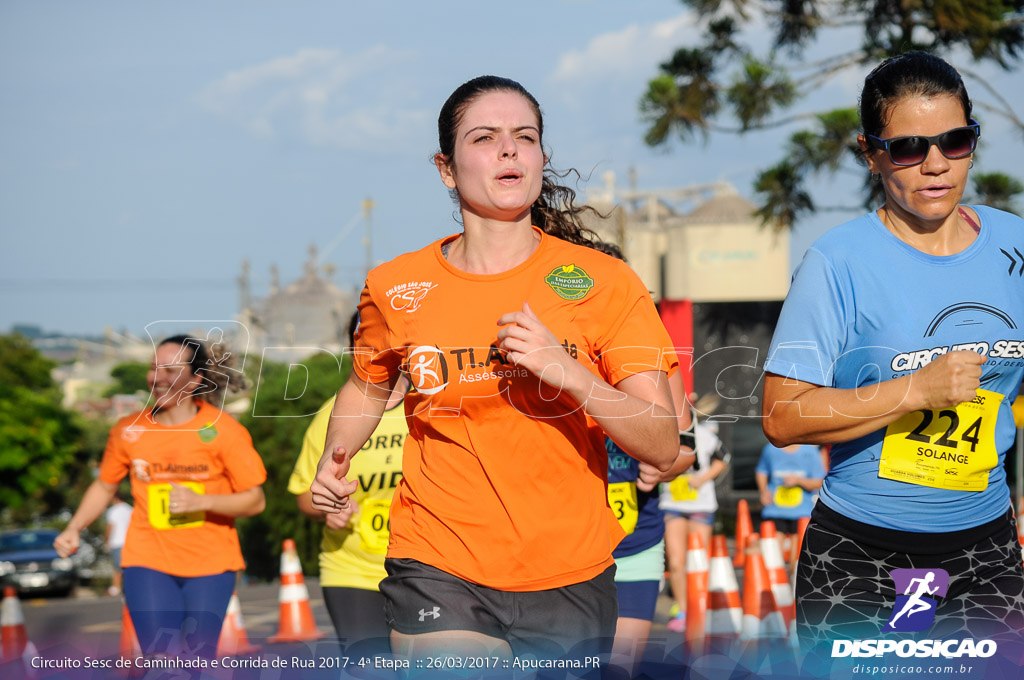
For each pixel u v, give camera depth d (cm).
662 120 3019
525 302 692
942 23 2667
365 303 759
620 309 706
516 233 725
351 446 800
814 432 705
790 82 2980
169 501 1162
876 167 732
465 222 730
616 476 1082
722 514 3039
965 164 700
